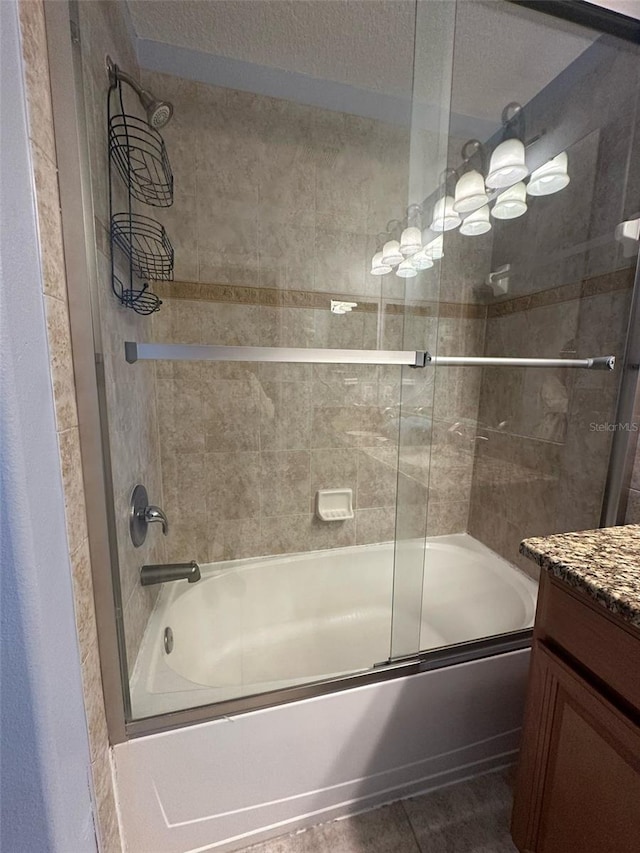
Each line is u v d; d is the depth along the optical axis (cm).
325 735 91
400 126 145
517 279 157
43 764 51
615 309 120
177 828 84
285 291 149
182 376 144
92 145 72
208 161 133
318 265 151
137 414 112
